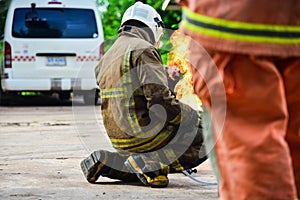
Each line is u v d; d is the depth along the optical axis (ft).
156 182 33.55
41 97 115.96
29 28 95.66
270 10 12.89
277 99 13.01
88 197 31.73
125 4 126.41
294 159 13.97
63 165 41.91
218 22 13.01
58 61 95.81
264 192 12.96
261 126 13.08
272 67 12.98
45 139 56.13
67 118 75.92
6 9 100.99
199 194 32.12
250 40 12.86
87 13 97.19
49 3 96.12
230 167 13.24
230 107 13.28
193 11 13.34
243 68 13.05
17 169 40.32
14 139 56.34
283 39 12.92
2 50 98.22
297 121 13.67
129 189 33.50
